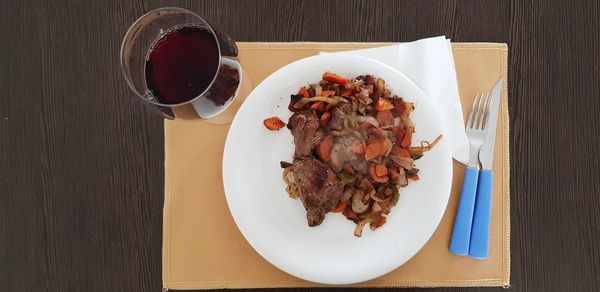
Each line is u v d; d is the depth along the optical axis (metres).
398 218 0.53
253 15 0.57
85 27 0.58
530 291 0.56
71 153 0.57
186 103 0.44
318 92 0.53
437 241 0.55
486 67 0.56
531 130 0.57
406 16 0.57
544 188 0.56
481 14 0.57
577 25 0.57
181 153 0.56
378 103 0.53
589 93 0.57
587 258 0.56
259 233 0.53
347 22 0.57
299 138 0.53
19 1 0.58
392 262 0.52
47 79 0.58
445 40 0.55
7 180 0.57
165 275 0.56
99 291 0.57
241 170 0.53
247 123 0.53
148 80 0.47
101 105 0.58
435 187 0.52
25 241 0.57
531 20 0.57
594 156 0.57
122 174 0.57
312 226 0.53
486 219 0.54
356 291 0.56
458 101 0.55
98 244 0.57
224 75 0.47
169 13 0.46
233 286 0.56
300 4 0.57
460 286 0.55
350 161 0.52
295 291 0.56
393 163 0.53
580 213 0.56
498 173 0.56
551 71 0.57
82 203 0.57
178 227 0.56
